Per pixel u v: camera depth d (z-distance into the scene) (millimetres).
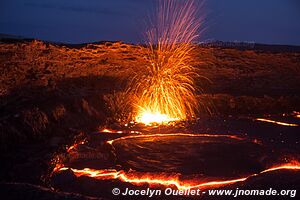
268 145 7613
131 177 5898
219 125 9266
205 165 6512
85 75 11461
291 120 10195
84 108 9234
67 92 10227
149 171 6258
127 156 6906
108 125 9055
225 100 11164
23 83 9758
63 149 7082
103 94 10211
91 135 8164
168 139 7977
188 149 7316
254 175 5969
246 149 7328
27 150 7066
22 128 7535
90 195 5328
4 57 10344
